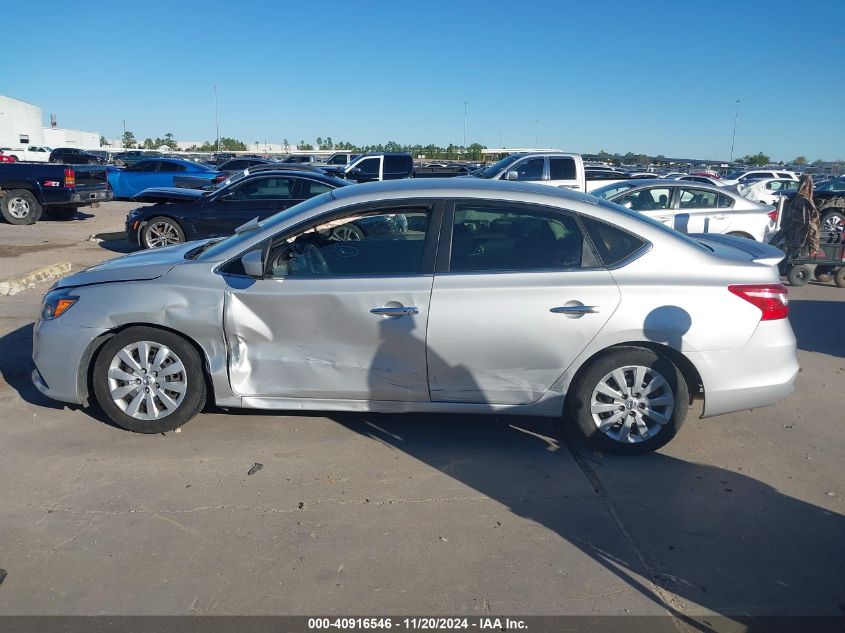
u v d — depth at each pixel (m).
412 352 4.42
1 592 3.16
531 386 4.46
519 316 4.34
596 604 3.13
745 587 3.26
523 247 4.48
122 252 12.55
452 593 3.18
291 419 5.06
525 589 3.22
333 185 12.47
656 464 4.50
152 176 24.03
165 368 4.64
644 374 4.45
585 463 4.49
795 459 4.61
